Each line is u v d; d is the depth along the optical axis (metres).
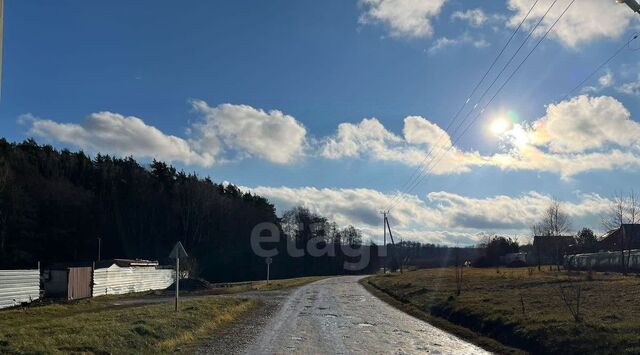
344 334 20.08
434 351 16.39
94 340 14.27
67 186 77.25
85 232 76.94
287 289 53.38
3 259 62.56
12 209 65.81
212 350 15.90
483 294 30.02
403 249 118.00
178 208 96.38
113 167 92.00
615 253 50.75
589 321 16.88
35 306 29.83
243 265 104.69
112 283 44.34
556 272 49.41
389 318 26.36
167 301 34.69
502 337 18.06
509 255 86.00
